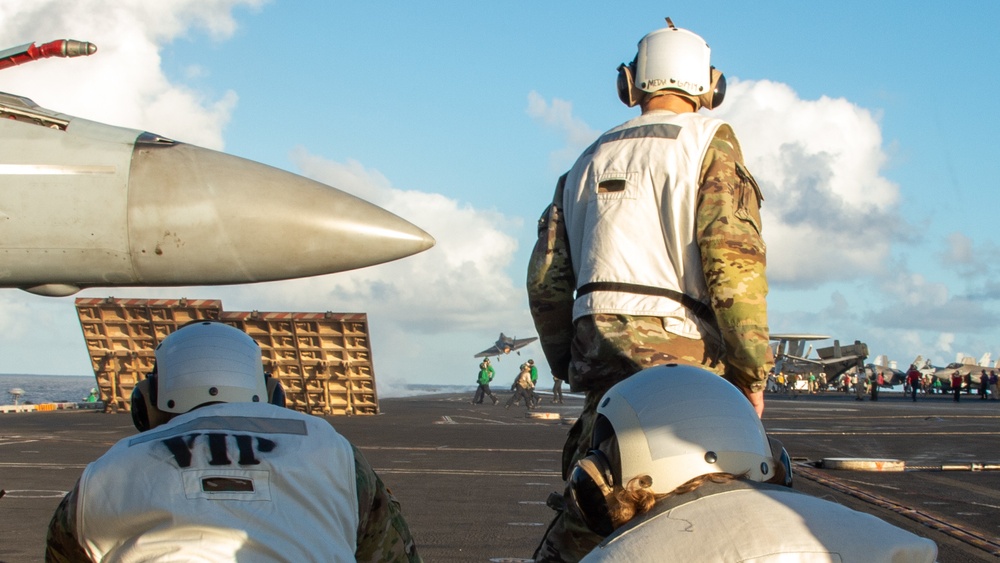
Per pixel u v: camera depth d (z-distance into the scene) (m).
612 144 3.81
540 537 6.87
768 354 3.47
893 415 30.03
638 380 2.54
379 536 2.77
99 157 5.96
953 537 7.04
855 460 11.69
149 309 23.91
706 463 2.33
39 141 5.98
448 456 13.06
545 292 4.04
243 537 2.29
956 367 74.25
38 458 12.27
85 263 5.89
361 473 2.71
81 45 5.76
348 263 6.15
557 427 20.73
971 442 17.25
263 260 6.01
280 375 24.94
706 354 3.67
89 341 24.62
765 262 3.55
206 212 5.88
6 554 6.12
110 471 2.37
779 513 2.01
